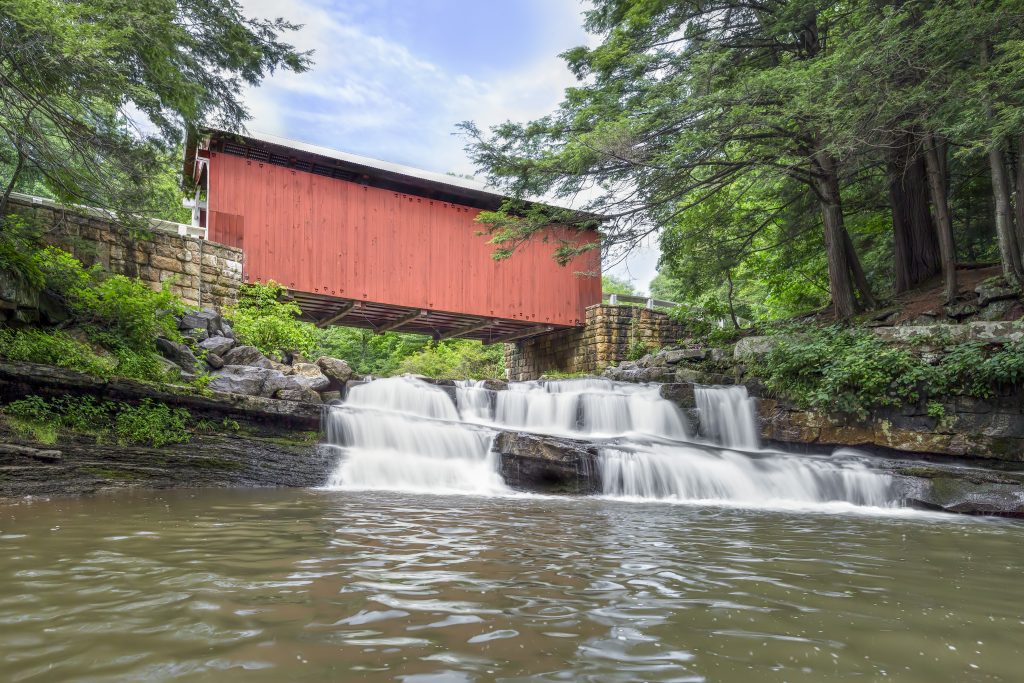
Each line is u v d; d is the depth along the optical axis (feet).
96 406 22.44
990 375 29.25
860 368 33.17
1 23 20.66
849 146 33.50
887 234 55.98
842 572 10.36
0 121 25.39
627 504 21.16
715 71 39.45
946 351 31.86
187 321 32.96
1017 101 28.60
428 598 7.70
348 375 36.83
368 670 5.21
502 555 10.84
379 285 55.42
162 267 38.17
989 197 50.39
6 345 21.75
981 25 28.25
